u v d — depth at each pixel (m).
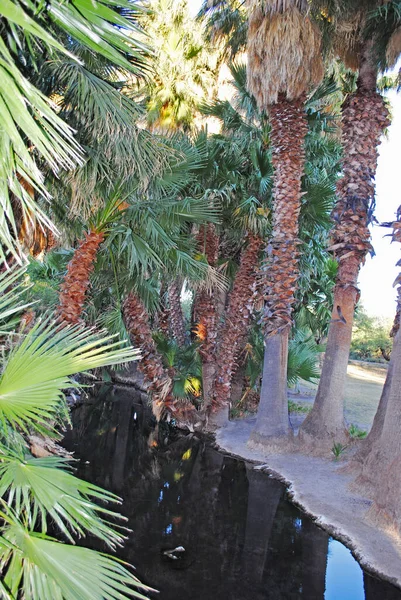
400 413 5.66
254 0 7.36
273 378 8.13
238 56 10.54
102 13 1.60
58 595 1.71
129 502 5.76
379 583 4.07
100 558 1.95
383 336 21.80
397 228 6.01
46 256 9.51
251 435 8.24
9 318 3.66
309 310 12.29
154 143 4.84
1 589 1.63
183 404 9.94
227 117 9.38
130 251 6.03
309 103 9.07
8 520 1.93
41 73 3.90
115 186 5.60
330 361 7.91
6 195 1.59
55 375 2.20
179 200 6.95
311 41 7.23
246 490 6.41
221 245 10.97
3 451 2.33
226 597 3.75
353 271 7.76
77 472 6.74
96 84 3.85
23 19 1.29
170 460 7.82
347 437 7.79
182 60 11.66
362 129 7.64
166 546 4.59
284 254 8.05
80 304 5.95
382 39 7.35
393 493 5.05
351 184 7.68
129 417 11.07
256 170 8.99
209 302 10.30
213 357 10.27
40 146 1.49
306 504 5.75
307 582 4.02
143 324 9.20
